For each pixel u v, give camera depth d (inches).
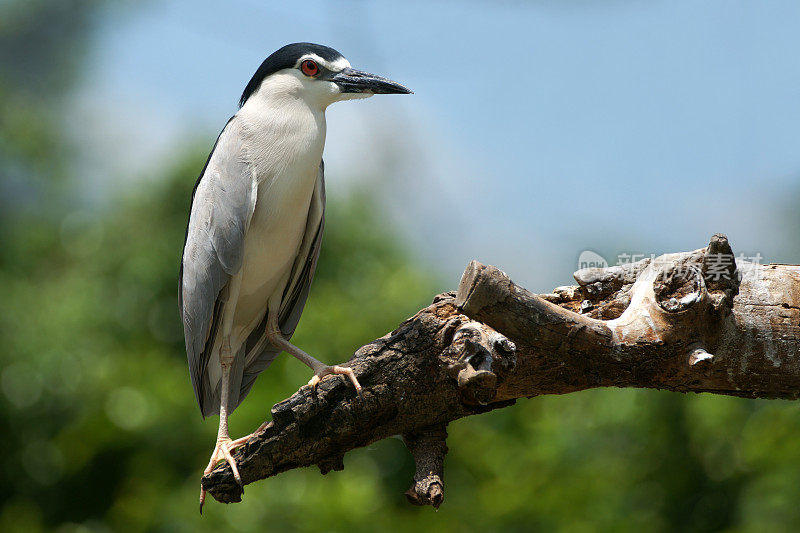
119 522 472.1
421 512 448.1
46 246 680.4
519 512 427.5
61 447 505.7
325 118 275.4
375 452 475.2
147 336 553.0
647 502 418.3
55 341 537.0
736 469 405.4
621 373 190.5
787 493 372.8
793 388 199.5
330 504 419.2
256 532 418.6
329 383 203.5
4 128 797.2
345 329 475.5
